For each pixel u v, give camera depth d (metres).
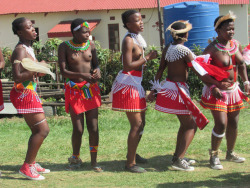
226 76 7.13
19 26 6.74
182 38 7.13
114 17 33.41
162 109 7.25
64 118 13.07
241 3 31.61
